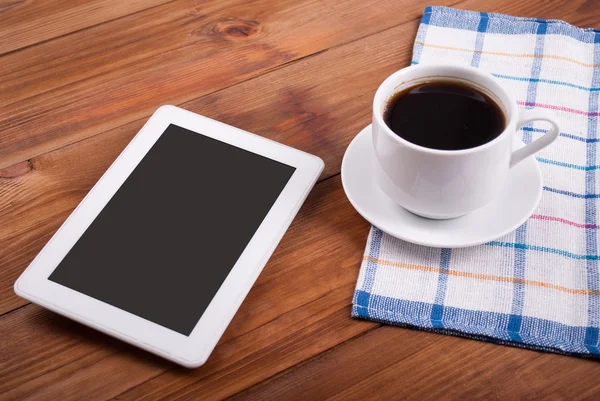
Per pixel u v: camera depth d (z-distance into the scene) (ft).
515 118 1.73
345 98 2.18
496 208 1.86
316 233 1.94
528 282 1.83
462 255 1.88
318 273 1.88
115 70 2.27
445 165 1.69
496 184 1.77
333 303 1.84
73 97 2.21
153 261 1.83
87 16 2.39
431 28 2.29
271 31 2.34
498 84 1.78
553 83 2.18
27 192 2.04
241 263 1.83
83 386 1.75
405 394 1.72
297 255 1.91
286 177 1.97
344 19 2.36
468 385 1.73
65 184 2.05
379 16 2.36
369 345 1.78
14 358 1.78
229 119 2.15
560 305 1.80
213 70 2.26
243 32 2.34
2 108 2.20
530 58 2.23
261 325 1.81
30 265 1.82
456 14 2.31
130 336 1.74
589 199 1.96
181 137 2.03
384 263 1.87
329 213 1.97
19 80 2.25
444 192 1.75
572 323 1.77
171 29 2.35
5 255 1.93
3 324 1.83
